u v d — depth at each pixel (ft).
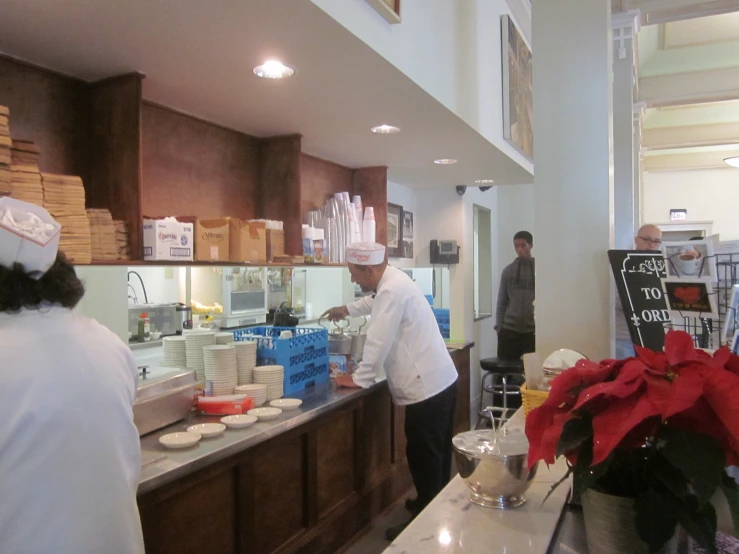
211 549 6.50
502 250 20.01
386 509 10.64
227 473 6.73
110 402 4.01
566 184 7.39
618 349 7.86
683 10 13.58
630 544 3.04
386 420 10.69
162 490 5.74
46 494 3.59
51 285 4.05
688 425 2.77
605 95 7.23
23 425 3.56
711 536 2.79
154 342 12.31
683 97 18.34
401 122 9.10
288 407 7.93
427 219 16.08
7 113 5.16
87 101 7.12
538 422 3.26
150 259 6.82
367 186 12.90
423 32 7.59
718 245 6.39
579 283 7.32
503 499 4.17
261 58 6.40
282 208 10.00
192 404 7.66
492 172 13.46
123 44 6.00
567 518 4.07
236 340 9.39
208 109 8.33
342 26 5.60
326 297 14.92
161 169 8.14
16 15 5.32
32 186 5.42
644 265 6.73
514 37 11.89
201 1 5.06
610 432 2.74
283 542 7.74
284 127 9.39
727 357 2.92
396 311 8.98
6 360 3.62
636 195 19.58
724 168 28.94
